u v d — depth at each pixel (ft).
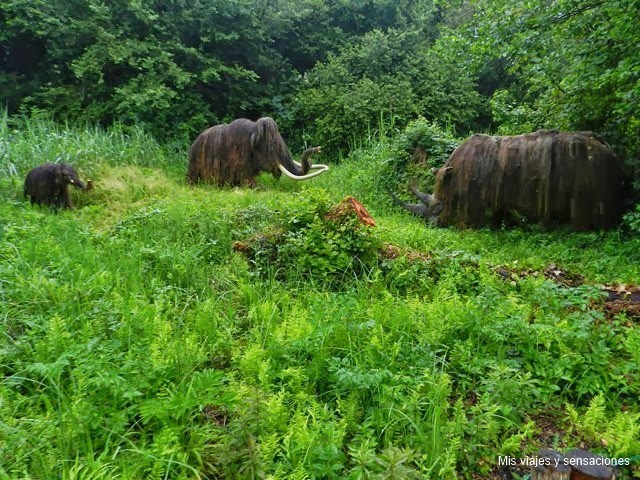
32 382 9.89
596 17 21.31
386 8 59.36
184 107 46.03
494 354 11.35
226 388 9.64
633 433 8.80
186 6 49.32
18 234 18.38
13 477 7.45
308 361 10.82
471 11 54.65
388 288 15.30
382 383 9.91
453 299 13.21
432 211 26.94
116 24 46.55
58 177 25.08
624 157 23.88
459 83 50.85
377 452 8.69
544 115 27.40
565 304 13.43
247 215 19.75
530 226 24.25
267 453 7.92
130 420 8.97
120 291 13.79
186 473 7.98
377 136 46.16
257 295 14.24
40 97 45.03
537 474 7.90
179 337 11.61
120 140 38.37
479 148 25.16
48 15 44.50
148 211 21.97
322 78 51.47
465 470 8.52
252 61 51.85
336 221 17.02
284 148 33.68
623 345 11.37
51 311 12.35
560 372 10.43
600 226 22.79
